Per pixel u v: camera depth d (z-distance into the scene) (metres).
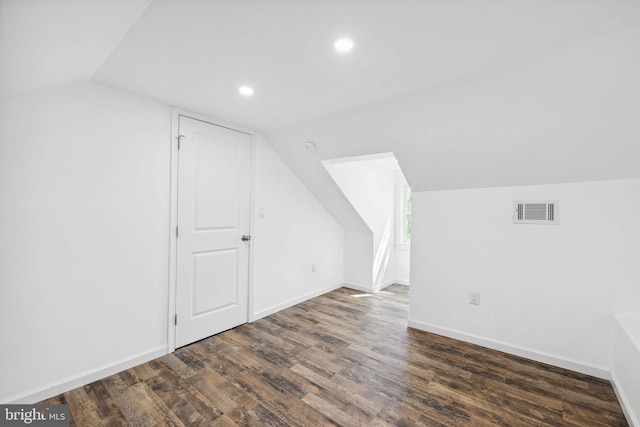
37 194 1.72
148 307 2.23
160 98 2.20
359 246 4.29
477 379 2.01
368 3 1.16
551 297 2.22
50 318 1.78
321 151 3.00
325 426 1.57
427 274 2.82
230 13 1.22
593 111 1.69
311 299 3.81
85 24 1.11
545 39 1.42
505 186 2.41
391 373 2.08
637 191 1.93
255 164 3.01
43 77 1.51
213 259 2.67
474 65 1.67
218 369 2.12
